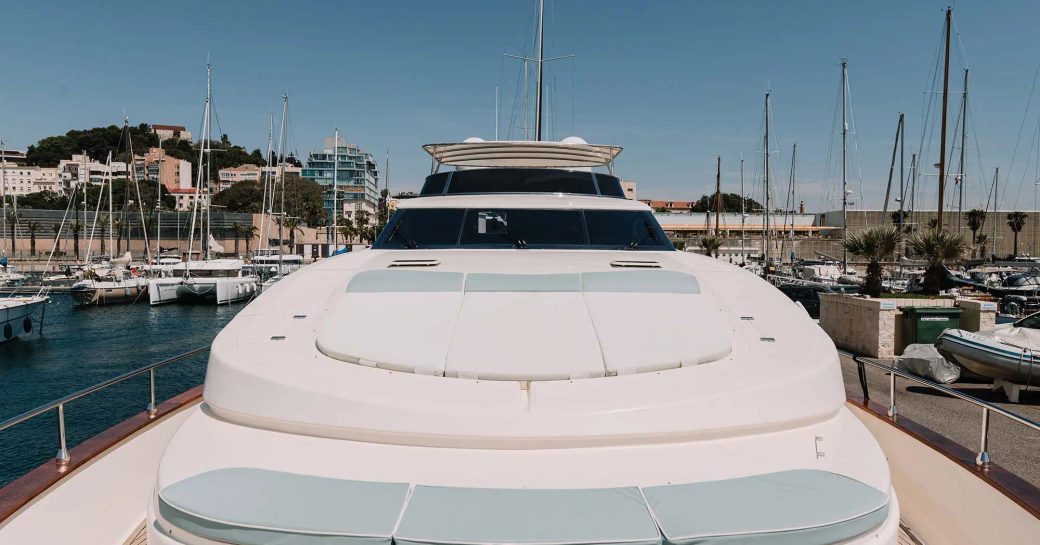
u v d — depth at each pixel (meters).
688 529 2.08
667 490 2.32
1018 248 67.81
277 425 2.65
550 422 2.50
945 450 3.48
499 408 2.54
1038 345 9.30
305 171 146.25
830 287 24.67
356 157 148.25
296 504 2.19
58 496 2.99
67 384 22.88
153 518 2.36
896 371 4.06
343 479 2.37
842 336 13.68
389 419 2.53
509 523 2.10
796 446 2.65
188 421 2.86
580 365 2.77
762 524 2.11
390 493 2.28
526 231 4.58
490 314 3.09
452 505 2.19
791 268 41.56
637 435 2.52
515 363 2.77
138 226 83.69
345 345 2.90
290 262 58.78
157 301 43.75
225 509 2.16
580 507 2.20
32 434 16.55
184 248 83.94
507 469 2.43
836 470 2.49
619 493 2.29
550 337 2.93
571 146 6.13
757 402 2.69
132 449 3.62
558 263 3.92
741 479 2.41
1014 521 2.92
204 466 2.45
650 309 3.18
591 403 2.58
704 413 2.61
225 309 43.00
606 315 3.12
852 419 3.02
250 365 2.81
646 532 2.07
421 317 3.07
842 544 2.18
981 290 23.31
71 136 171.88
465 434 2.49
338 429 2.56
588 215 4.75
